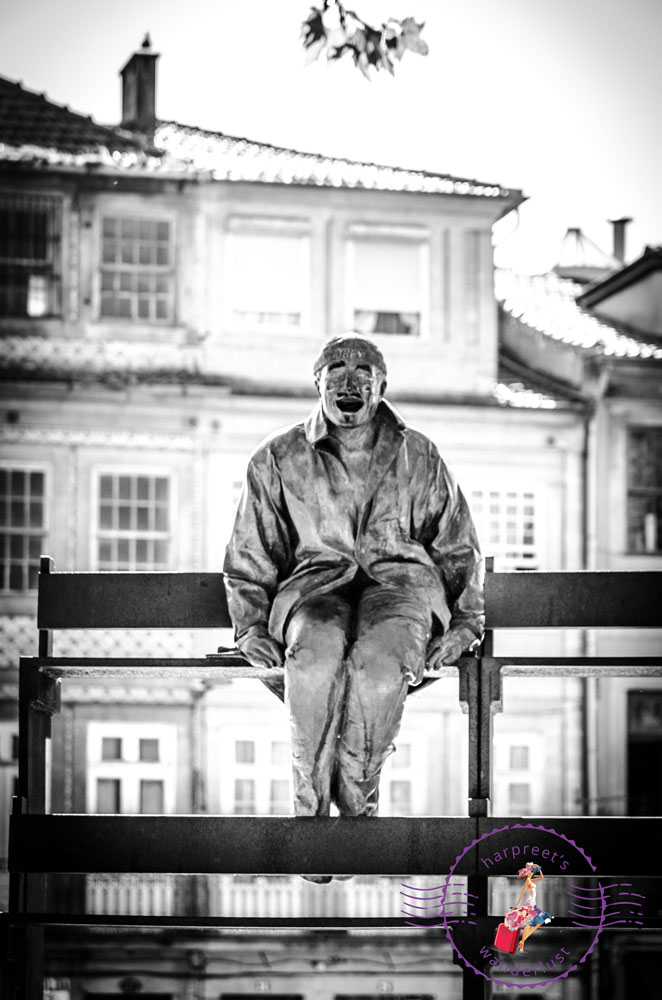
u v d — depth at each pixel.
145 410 26.00
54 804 24.89
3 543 25.62
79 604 8.71
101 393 25.91
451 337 26.91
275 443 8.45
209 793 25.16
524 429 26.77
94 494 25.83
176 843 8.27
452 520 8.47
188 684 25.19
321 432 8.37
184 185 26.34
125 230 26.38
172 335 26.31
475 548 8.48
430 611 8.30
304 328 26.64
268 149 27.06
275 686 8.62
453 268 26.94
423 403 26.59
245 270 26.62
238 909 24.30
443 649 8.29
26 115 26.42
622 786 25.95
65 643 24.81
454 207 26.91
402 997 23.89
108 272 26.30
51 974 23.77
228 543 8.52
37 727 8.73
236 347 26.42
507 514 26.66
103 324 26.19
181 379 26.09
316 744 8.11
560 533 26.73
